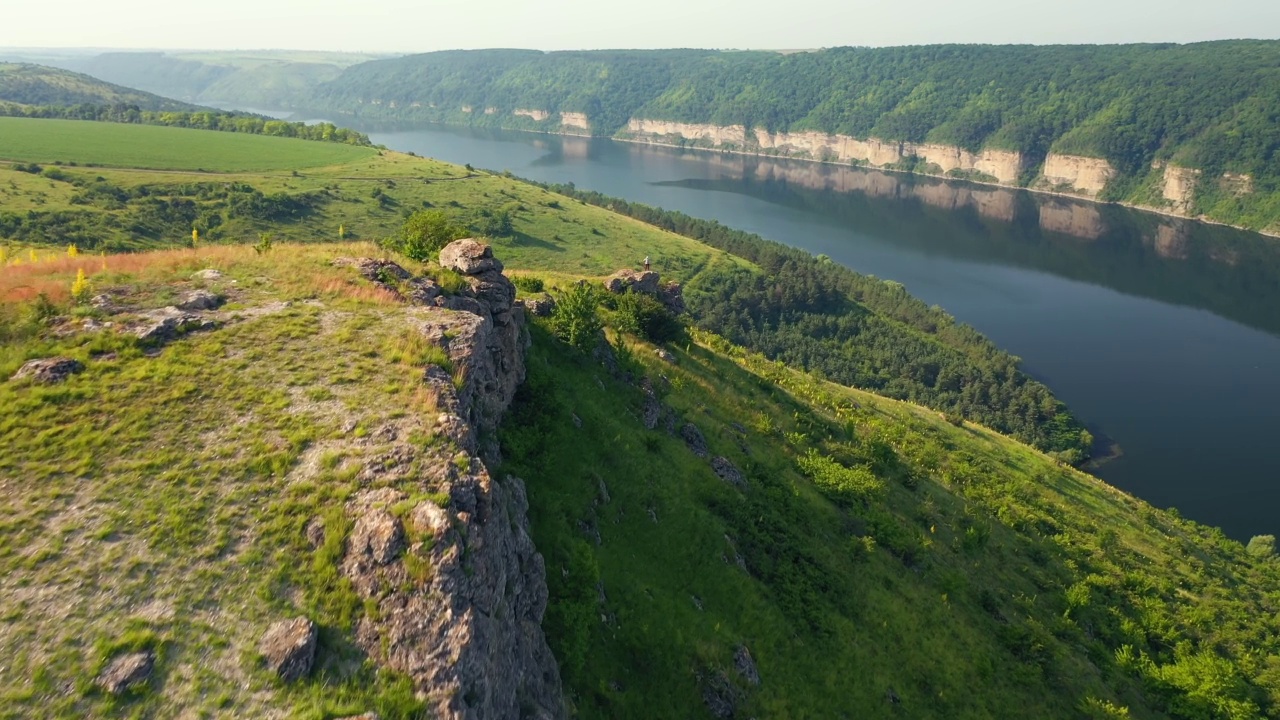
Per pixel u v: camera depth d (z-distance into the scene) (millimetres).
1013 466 86812
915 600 41250
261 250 37938
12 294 25984
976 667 37781
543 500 29297
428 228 45219
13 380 20969
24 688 12930
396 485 18203
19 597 14570
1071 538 65375
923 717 32812
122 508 16984
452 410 22453
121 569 15461
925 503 57875
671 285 79000
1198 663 45594
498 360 31594
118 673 13359
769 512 42281
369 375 23453
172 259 33469
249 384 22344
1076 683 40312
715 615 31453
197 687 13453
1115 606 54812
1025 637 41688
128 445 19016
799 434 57906
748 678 28891
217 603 15016
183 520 16797
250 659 14055
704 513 37656
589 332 46094
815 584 37438
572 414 37688
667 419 47375
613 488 34781
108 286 28344
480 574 16984
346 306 28906
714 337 79375
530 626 20922
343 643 14750
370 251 38812
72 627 14109
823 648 33500
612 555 30406
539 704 19000
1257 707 43219
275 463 18672
